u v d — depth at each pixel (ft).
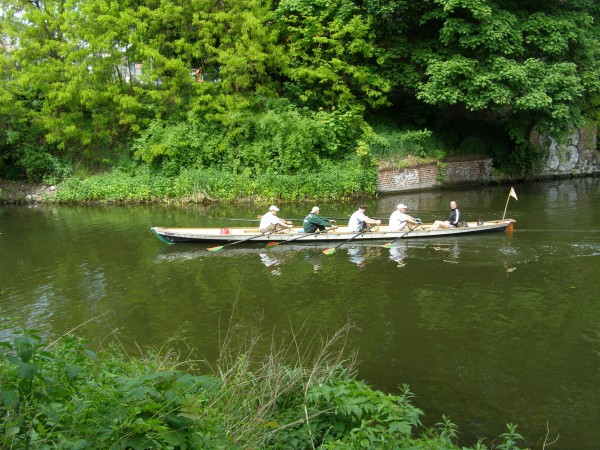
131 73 79.30
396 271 35.99
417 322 26.99
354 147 73.61
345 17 75.61
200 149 71.05
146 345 24.94
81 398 10.81
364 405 13.30
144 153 70.08
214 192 67.92
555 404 19.12
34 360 10.00
